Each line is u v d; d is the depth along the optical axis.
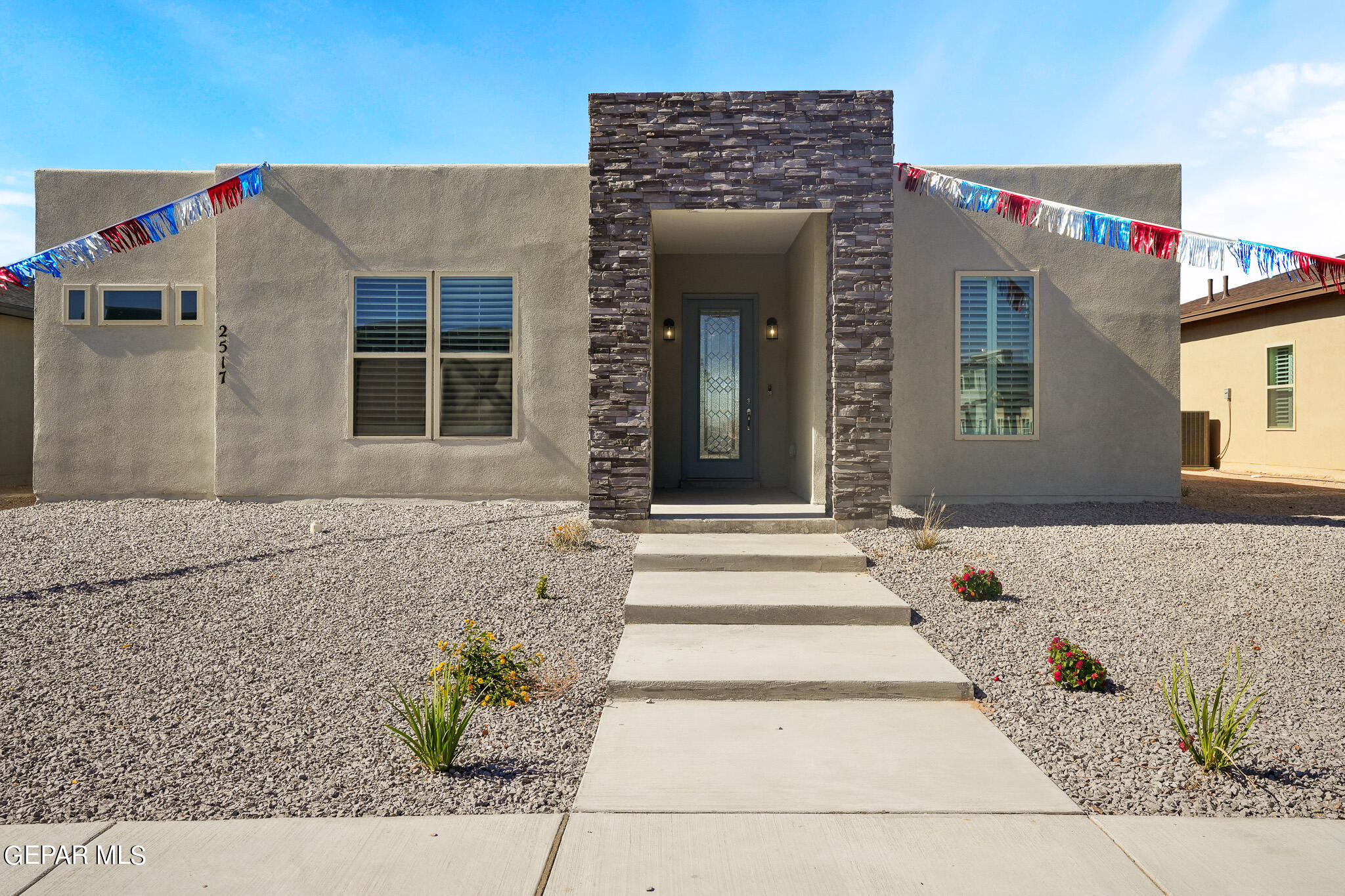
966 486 9.92
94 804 3.25
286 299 9.59
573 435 9.70
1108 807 3.25
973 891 2.64
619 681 4.50
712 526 8.14
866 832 3.03
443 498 9.66
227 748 3.76
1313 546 7.46
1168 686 4.57
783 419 11.46
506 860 2.83
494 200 9.68
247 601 5.93
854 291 8.21
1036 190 9.77
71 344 9.92
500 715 4.20
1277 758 3.65
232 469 9.59
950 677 4.55
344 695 4.40
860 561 6.88
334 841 2.96
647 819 3.13
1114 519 8.85
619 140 8.19
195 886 2.66
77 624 5.41
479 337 9.70
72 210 9.96
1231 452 17.72
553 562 7.00
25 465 14.91
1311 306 15.50
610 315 8.18
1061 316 9.90
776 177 8.20
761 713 4.30
